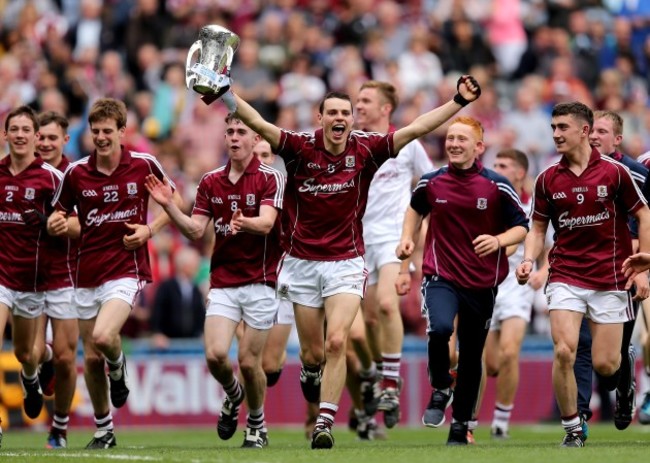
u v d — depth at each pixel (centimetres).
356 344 4516
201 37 3650
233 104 3697
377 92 4525
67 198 3988
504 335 4762
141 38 7712
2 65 7406
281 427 5941
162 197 3853
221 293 4038
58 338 4138
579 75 8206
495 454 3438
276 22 7762
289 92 7406
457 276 3925
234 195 4000
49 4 8281
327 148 3828
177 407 5941
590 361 4156
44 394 4612
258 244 4022
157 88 7388
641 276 3775
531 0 8725
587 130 3753
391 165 4588
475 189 3925
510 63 8575
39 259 4038
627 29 8456
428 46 7956
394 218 4575
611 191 3741
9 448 4156
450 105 3766
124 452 3681
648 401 4553
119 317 3881
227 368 4038
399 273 4153
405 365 6034
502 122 7500
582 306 3759
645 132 7756
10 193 3997
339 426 5934
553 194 3791
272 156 4450
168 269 6347
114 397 4044
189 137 7162
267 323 4041
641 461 3197
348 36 8069
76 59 7688
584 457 3312
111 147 3925
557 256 3809
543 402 6122
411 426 5978
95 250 3950
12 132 3981
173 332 6003
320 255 3844
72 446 4288
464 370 3994
